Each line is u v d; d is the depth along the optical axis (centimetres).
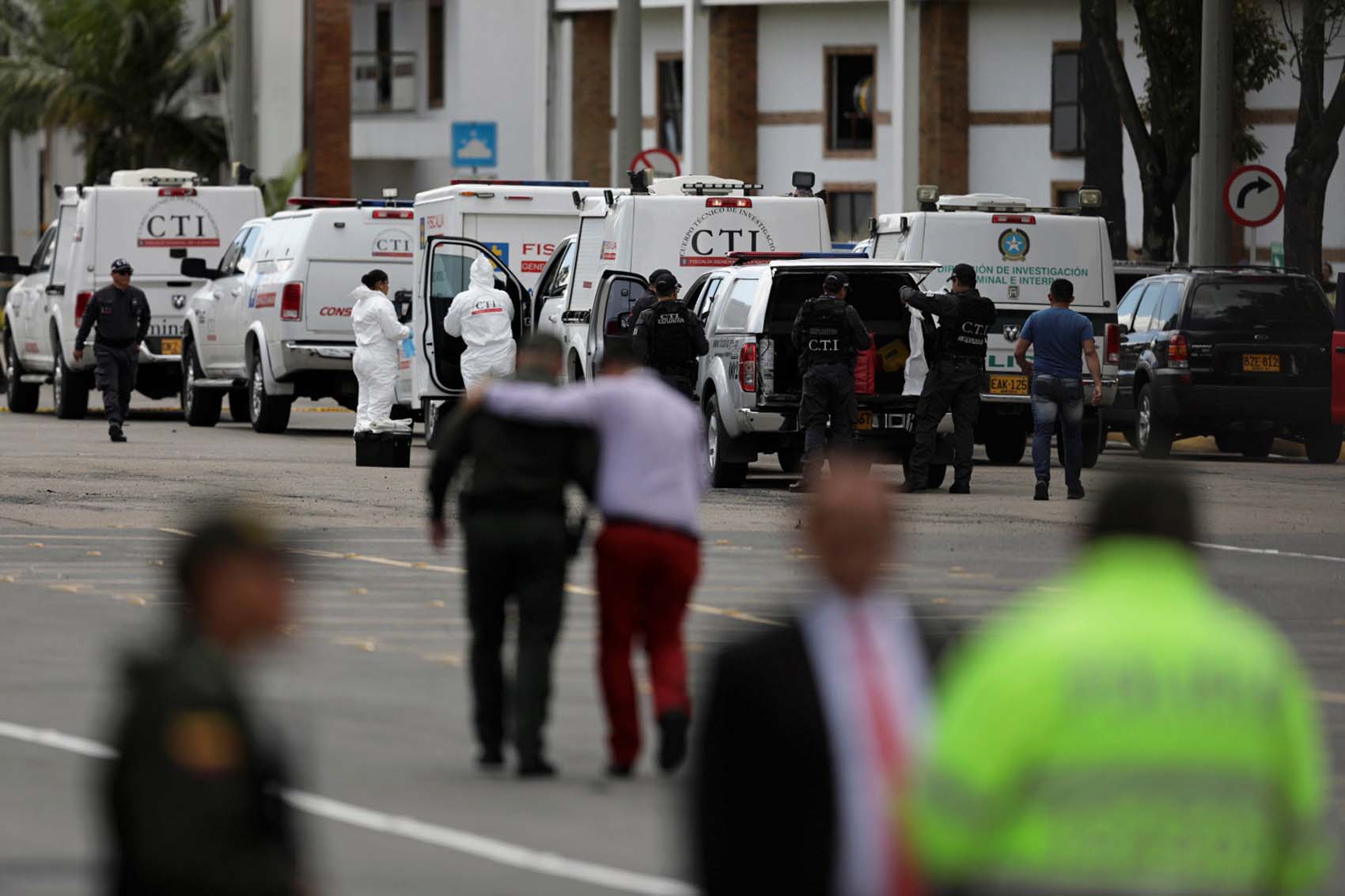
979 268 9469
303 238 10369
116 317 9900
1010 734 1341
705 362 8419
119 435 9962
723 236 9488
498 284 10012
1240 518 7131
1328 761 3306
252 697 1520
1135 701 1340
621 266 9406
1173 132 13062
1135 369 10206
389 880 2589
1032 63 18475
